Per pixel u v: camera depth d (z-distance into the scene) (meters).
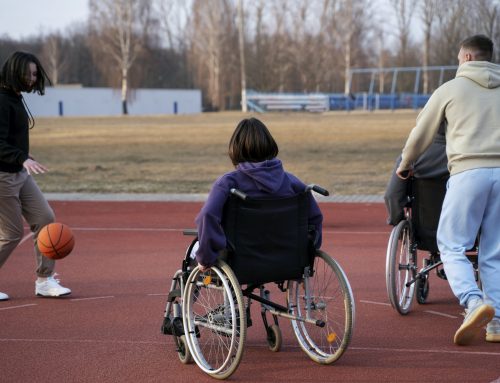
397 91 98.75
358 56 95.00
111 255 11.20
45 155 30.06
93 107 86.69
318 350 6.27
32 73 7.80
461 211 6.43
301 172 23.17
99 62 86.44
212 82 92.62
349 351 6.52
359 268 10.07
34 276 9.80
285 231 5.89
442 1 87.38
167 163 26.55
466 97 6.50
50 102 84.19
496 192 6.41
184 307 6.12
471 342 6.50
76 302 8.38
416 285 8.04
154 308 8.10
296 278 6.10
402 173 7.10
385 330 7.16
